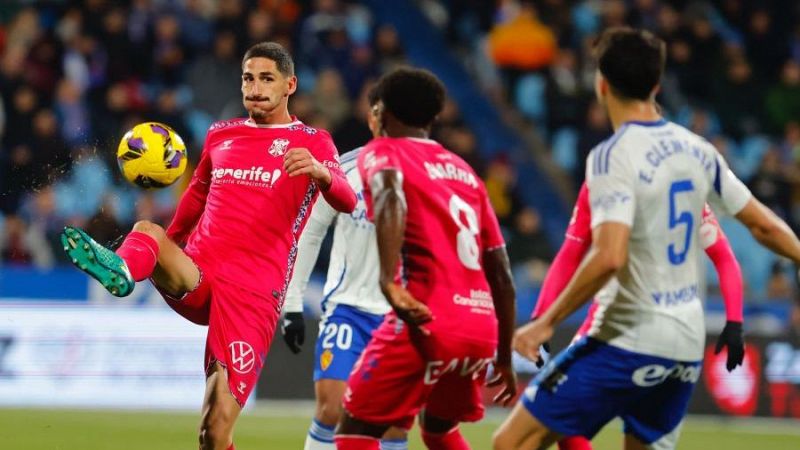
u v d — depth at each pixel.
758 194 58.53
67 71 54.91
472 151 57.16
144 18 57.34
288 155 21.61
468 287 19.56
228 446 22.78
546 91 63.25
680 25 65.38
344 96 56.94
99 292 44.88
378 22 70.56
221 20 57.12
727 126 63.38
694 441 38.31
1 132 51.25
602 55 18.91
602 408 18.86
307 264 26.05
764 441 38.91
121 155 23.41
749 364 45.31
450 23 70.25
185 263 22.69
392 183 19.06
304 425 39.09
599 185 18.14
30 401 43.66
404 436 24.20
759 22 67.81
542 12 65.56
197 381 44.75
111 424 38.19
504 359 20.58
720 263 22.05
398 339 19.42
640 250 18.45
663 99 63.84
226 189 23.61
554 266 20.89
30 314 44.16
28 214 49.50
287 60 24.02
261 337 23.31
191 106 55.72
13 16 58.31
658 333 18.52
